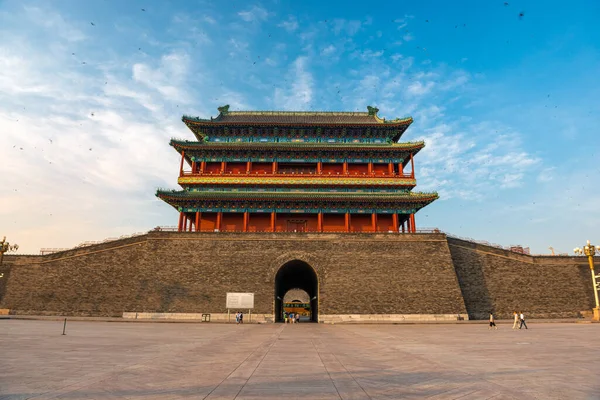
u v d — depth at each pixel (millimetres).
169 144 60281
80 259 50406
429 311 46906
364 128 62469
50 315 47969
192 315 46594
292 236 51219
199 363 14688
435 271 49219
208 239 50969
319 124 61750
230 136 63406
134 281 49625
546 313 49625
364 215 59750
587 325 39562
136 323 40000
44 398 9227
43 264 50281
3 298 49000
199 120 61562
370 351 18797
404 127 62438
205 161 61969
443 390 10344
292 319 53125
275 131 63125
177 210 61500
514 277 51281
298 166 63469
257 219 59344
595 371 13352
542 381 11594
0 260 46375
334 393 9914
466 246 52719
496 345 21672
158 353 17453
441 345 21641
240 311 47000
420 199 56469
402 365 14453
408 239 51031
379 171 62594
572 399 9430
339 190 60094
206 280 48594
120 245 51125
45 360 15109
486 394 9930
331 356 16859
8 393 9695
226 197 56500
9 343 20719
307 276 60562
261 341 23594
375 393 9961
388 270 49219
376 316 46594
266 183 59062
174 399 9211
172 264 49406
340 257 49938
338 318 46562
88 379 11469
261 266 49531
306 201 57562
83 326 34375
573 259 52188
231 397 9438
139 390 10125
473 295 50188
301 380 11531
